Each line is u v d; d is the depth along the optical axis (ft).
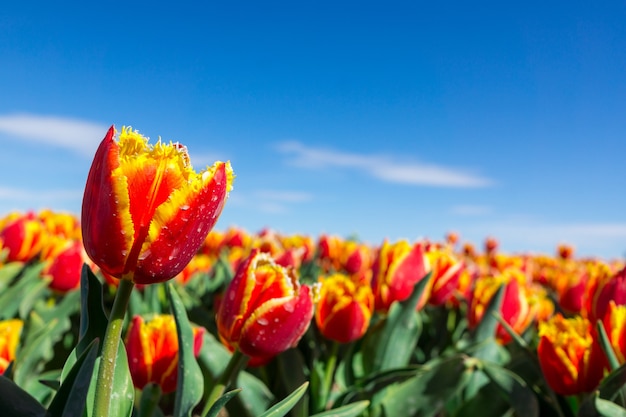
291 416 1.65
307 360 1.91
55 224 3.47
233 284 0.98
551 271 4.25
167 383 1.12
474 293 2.05
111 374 0.67
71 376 0.66
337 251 3.72
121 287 0.66
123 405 0.83
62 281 1.93
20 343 1.68
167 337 1.12
